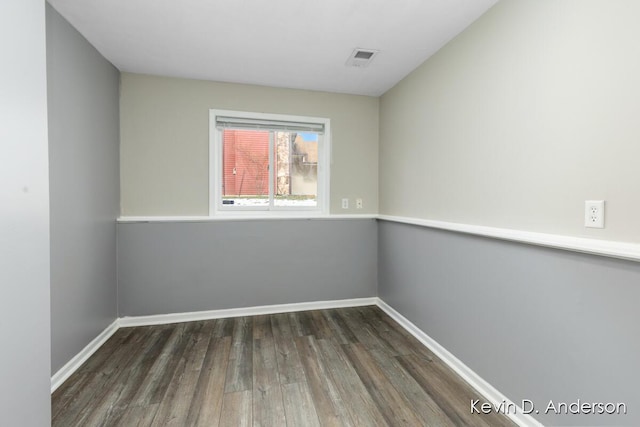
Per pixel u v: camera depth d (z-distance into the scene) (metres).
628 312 1.08
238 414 1.56
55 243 1.76
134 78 2.63
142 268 2.65
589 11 1.21
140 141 2.65
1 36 0.79
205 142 2.79
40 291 0.96
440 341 2.15
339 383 1.82
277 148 3.09
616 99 1.12
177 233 2.72
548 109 1.39
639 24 1.06
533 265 1.44
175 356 2.12
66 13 1.79
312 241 3.04
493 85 1.70
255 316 2.87
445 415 1.57
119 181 2.61
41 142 0.96
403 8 1.74
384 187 3.08
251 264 2.89
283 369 1.97
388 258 2.96
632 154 1.08
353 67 2.50
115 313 2.55
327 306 3.10
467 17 1.82
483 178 1.78
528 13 1.48
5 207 0.81
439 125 2.20
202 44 2.15
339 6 1.73
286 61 2.40
